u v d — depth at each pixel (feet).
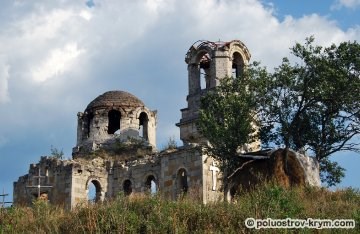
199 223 71.92
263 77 117.60
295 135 119.65
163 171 151.94
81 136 190.80
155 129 196.13
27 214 87.35
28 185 171.94
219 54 163.43
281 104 117.39
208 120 114.93
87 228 73.46
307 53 115.24
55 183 163.43
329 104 118.52
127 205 79.61
